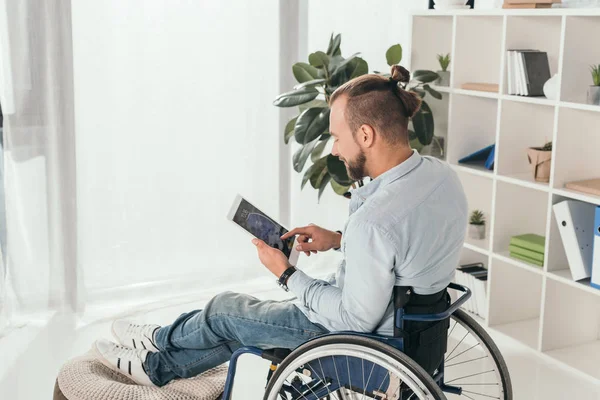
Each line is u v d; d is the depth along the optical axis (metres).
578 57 2.83
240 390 2.73
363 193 1.89
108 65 3.33
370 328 1.83
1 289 3.23
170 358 2.24
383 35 3.88
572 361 2.95
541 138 3.22
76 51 3.26
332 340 1.79
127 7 3.32
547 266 2.98
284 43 3.69
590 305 3.11
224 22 3.54
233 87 3.62
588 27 2.82
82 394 2.16
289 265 2.00
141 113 3.45
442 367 2.07
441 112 3.63
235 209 2.13
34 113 3.21
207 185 3.67
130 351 2.29
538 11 2.89
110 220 3.49
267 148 3.77
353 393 2.13
